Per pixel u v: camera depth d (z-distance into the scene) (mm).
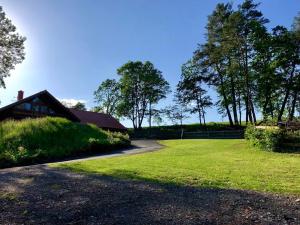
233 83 52094
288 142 22969
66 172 13266
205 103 57781
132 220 7410
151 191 9797
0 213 7973
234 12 45500
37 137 25062
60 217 7660
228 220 7363
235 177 12055
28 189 10203
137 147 30703
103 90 74750
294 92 46500
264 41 45312
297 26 44312
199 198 9039
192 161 16719
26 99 38156
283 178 11969
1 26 37031
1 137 24172
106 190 9961
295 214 7754
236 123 51656
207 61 50250
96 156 22797
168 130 56281
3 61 37594
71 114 43000
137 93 70188
